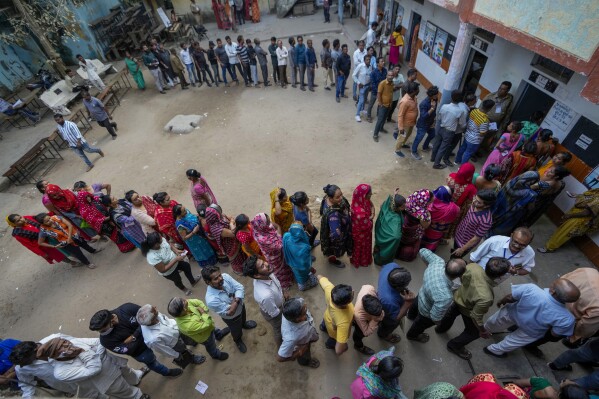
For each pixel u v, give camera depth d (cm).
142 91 1256
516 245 362
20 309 556
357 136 874
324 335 456
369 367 275
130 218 551
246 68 1146
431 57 952
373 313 304
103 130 1036
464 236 462
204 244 520
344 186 712
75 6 1299
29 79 1295
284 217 523
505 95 642
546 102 581
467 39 634
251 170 796
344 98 1066
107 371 353
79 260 602
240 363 441
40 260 643
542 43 426
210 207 464
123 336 349
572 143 525
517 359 407
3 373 371
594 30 350
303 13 1791
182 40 1602
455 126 654
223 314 376
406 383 397
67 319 530
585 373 387
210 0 1778
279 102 1080
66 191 595
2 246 682
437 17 888
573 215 477
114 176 831
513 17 474
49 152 941
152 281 572
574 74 505
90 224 590
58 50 1356
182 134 974
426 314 366
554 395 272
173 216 510
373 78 842
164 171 830
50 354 306
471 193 489
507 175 563
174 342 371
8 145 993
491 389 264
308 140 880
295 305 301
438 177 709
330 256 535
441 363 412
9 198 801
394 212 473
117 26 1448
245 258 523
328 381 410
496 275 321
